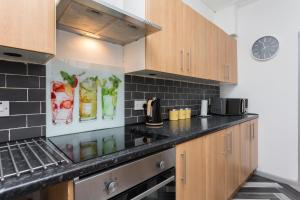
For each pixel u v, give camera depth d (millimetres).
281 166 2373
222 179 1711
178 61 1662
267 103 2492
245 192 2109
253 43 2598
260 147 2559
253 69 2611
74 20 1155
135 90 1724
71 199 675
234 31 2662
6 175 589
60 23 1196
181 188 1202
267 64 2486
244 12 2682
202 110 2471
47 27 871
